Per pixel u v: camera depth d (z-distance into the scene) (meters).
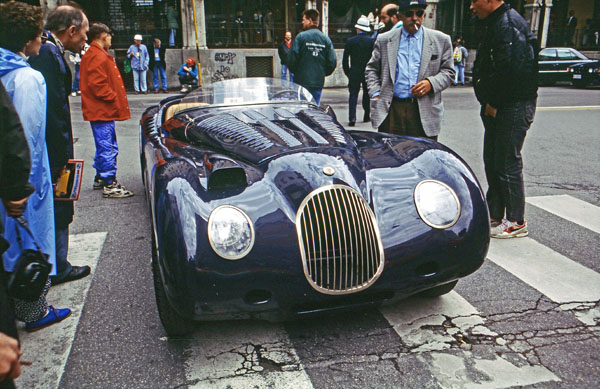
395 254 2.43
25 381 2.32
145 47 16.14
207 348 2.58
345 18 20.03
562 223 4.43
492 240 4.06
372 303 2.51
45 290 2.73
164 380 2.32
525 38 3.61
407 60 4.52
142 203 5.10
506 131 3.82
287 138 3.08
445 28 23.53
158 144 3.35
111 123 5.17
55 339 2.67
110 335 2.71
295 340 2.64
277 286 2.29
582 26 24.72
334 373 2.35
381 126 4.80
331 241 2.39
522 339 2.62
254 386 2.26
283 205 2.45
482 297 3.09
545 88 18.39
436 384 2.26
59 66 3.17
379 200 2.60
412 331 2.71
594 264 3.57
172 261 2.20
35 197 2.57
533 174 6.16
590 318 2.83
